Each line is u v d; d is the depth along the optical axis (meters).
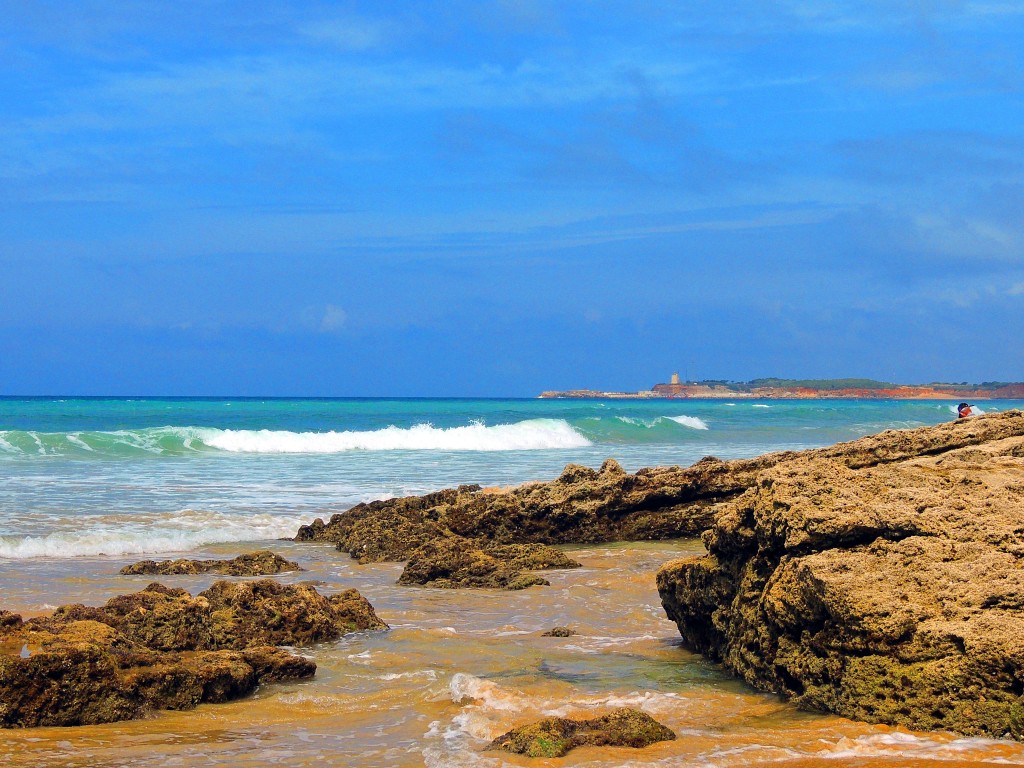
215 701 8.98
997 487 9.42
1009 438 14.24
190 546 19.97
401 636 11.77
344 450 43.75
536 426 51.47
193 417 68.69
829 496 9.27
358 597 12.51
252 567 16.84
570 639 11.67
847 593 8.12
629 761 7.02
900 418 83.25
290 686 9.47
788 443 53.06
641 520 21.08
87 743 7.64
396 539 19.44
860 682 8.01
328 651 10.97
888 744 7.35
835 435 60.91
